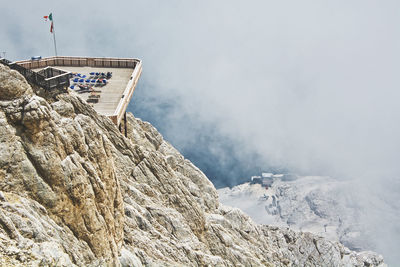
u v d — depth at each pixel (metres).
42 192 33.59
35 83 37.91
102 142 40.41
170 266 44.09
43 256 30.33
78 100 47.28
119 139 53.16
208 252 53.59
